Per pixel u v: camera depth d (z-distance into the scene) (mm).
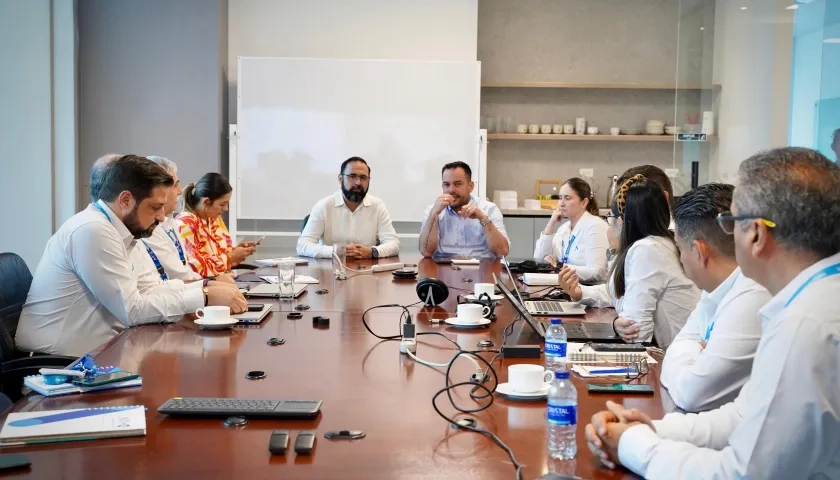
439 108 6816
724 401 1844
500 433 1714
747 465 1291
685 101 6234
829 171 1334
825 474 1280
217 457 1560
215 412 1802
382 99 6793
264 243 6918
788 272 1357
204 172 6715
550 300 3648
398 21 6965
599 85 7227
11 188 6324
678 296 2863
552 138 7184
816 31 4691
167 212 4301
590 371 2256
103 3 6602
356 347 2582
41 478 1451
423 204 6867
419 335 2781
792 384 1262
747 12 5340
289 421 1792
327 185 6809
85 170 6660
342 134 6801
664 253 2861
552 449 1599
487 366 2328
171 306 3045
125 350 2525
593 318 3184
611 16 7410
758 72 5227
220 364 2336
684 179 6234
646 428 1516
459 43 6977
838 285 1296
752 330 1812
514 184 7535
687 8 6164
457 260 5152
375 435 1699
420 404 1928
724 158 5648
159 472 1480
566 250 4875
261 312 3145
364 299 3631
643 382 2164
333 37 6969
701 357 1883
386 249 5531
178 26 6637
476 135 6824
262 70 6730
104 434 1666
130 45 6633
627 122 7465
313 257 5484
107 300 3023
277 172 6781
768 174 1343
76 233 3039
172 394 2006
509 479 1462
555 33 7430
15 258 3375
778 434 1269
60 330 3100
